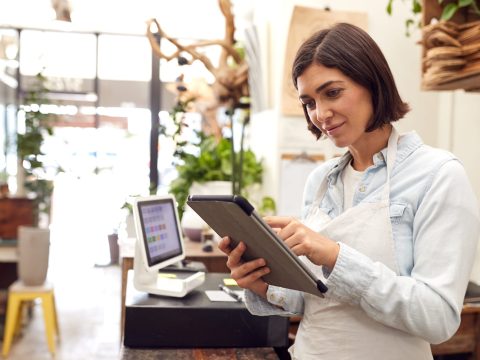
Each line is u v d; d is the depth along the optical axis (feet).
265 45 10.46
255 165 10.99
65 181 24.34
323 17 9.26
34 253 12.82
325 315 3.70
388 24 9.57
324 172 4.27
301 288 3.49
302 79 3.43
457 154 8.85
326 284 3.26
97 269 22.33
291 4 9.53
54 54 23.58
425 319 3.04
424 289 3.08
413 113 9.51
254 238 3.34
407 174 3.46
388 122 3.53
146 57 23.86
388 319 3.18
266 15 10.87
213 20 21.97
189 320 5.01
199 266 7.48
